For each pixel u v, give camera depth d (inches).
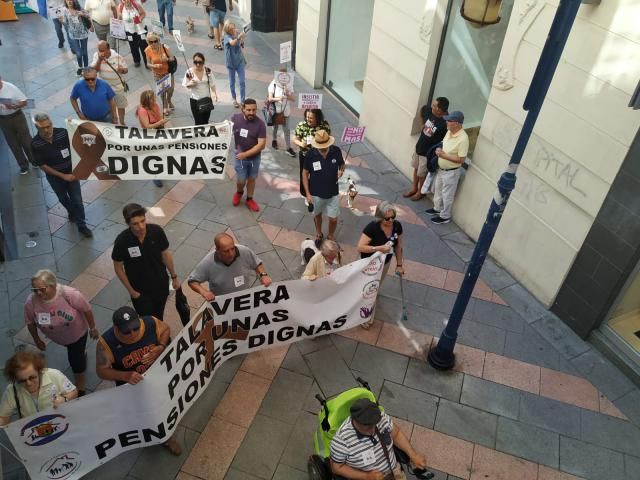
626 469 197.3
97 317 239.1
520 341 245.0
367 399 147.0
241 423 201.2
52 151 255.1
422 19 306.5
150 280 200.7
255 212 311.1
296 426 201.5
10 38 514.0
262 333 212.2
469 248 297.7
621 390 226.2
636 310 243.3
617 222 218.1
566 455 200.1
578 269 240.5
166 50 381.1
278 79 341.4
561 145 234.4
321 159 259.8
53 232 286.8
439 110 296.5
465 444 200.7
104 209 305.1
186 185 329.1
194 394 190.7
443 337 222.4
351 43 426.3
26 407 159.6
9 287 251.1
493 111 266.8
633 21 195.0
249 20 586.6
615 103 207.8
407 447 163.2
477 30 297.3
